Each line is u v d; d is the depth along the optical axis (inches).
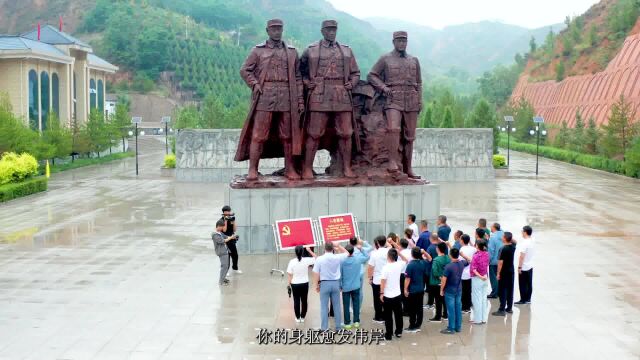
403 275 510.3
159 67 5004.9
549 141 2962.6
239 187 743.1
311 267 693.9
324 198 753.0
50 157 1717.5
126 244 808.9
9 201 1218.6
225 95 4719.5
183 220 998.4
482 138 1557.6
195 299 563.5
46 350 440.1
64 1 6820.9
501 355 434.9
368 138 779.4
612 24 3462.1
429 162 1556.3
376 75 775.7
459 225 944.9
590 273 658.8
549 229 914.7
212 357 428.5
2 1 6929.1
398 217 772.0
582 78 3137.3
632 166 1633.9
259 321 504.1
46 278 634.8
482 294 497.7
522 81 4261.8
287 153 747.4
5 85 2014.0
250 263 701.9
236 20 6914.4
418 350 444.1
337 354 435.5
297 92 727.1
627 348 447.8
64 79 2253.9
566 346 452.1
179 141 1537.9
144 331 478.6
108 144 2298.2
